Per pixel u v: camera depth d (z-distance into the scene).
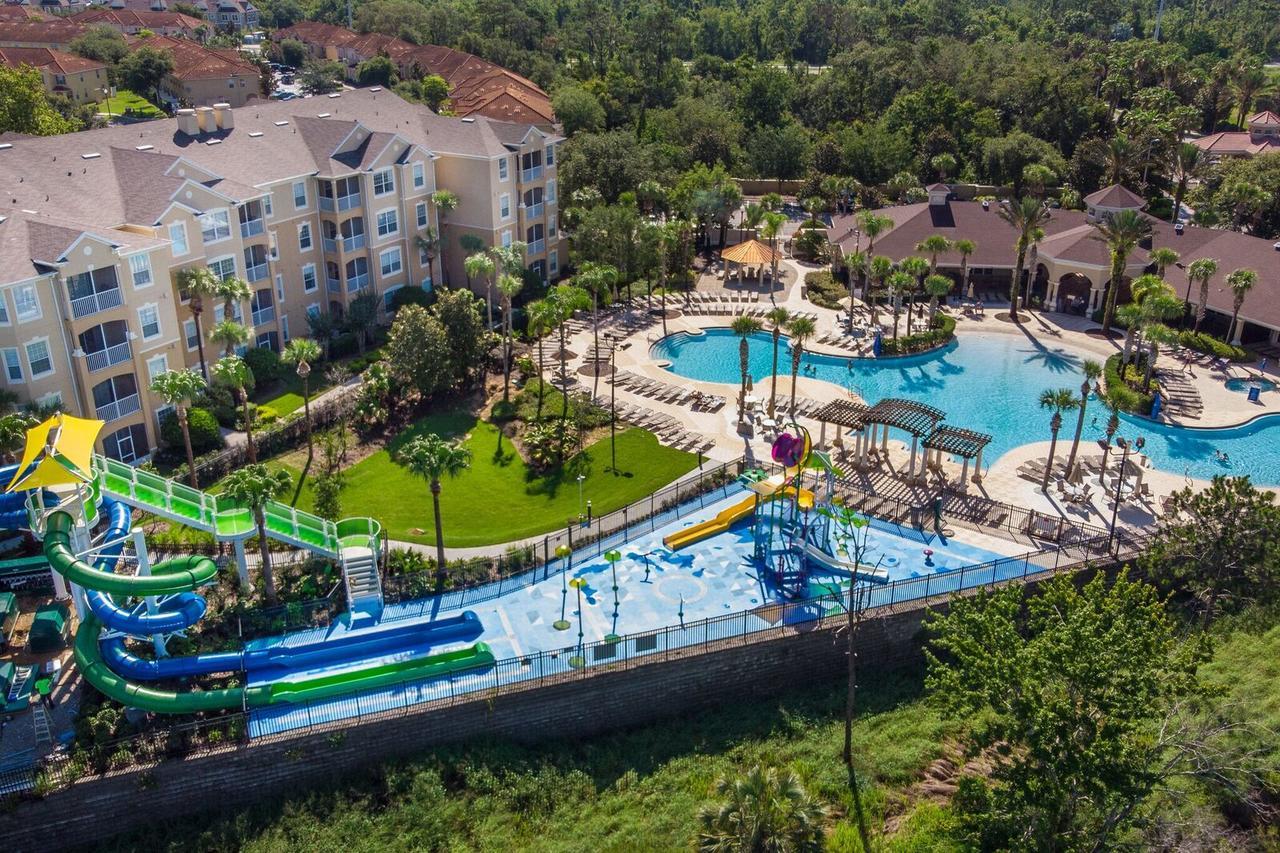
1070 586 38.47
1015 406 72.69
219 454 60.69
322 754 39.72
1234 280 77.81
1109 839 34.22
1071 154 132.88
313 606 47.09
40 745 38.75
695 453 64.38
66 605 46.06
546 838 37.91
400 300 82.88
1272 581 47.00
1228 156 127.00
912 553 53.25
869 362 80.31
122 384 59.47
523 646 45.41
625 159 104.12
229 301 65.31
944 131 127.81
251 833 37.91
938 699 38.12
